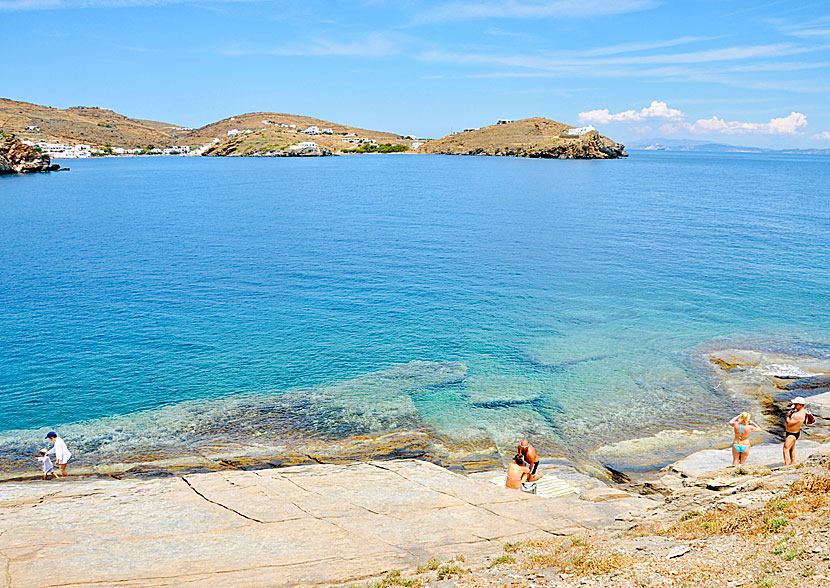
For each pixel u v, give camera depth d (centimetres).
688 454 2231
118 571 1099
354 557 1166
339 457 2192
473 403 2641
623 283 4731
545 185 14275
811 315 3862
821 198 11700
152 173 19762
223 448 2252
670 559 1014
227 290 4534
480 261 5588
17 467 2120
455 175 17638
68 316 3853
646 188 13788
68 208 10031
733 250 6078
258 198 11594
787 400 2650
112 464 2136
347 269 5253
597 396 2717
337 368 3022
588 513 1477
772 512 1161
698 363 3083
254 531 1297
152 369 2994
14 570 1103
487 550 1212
